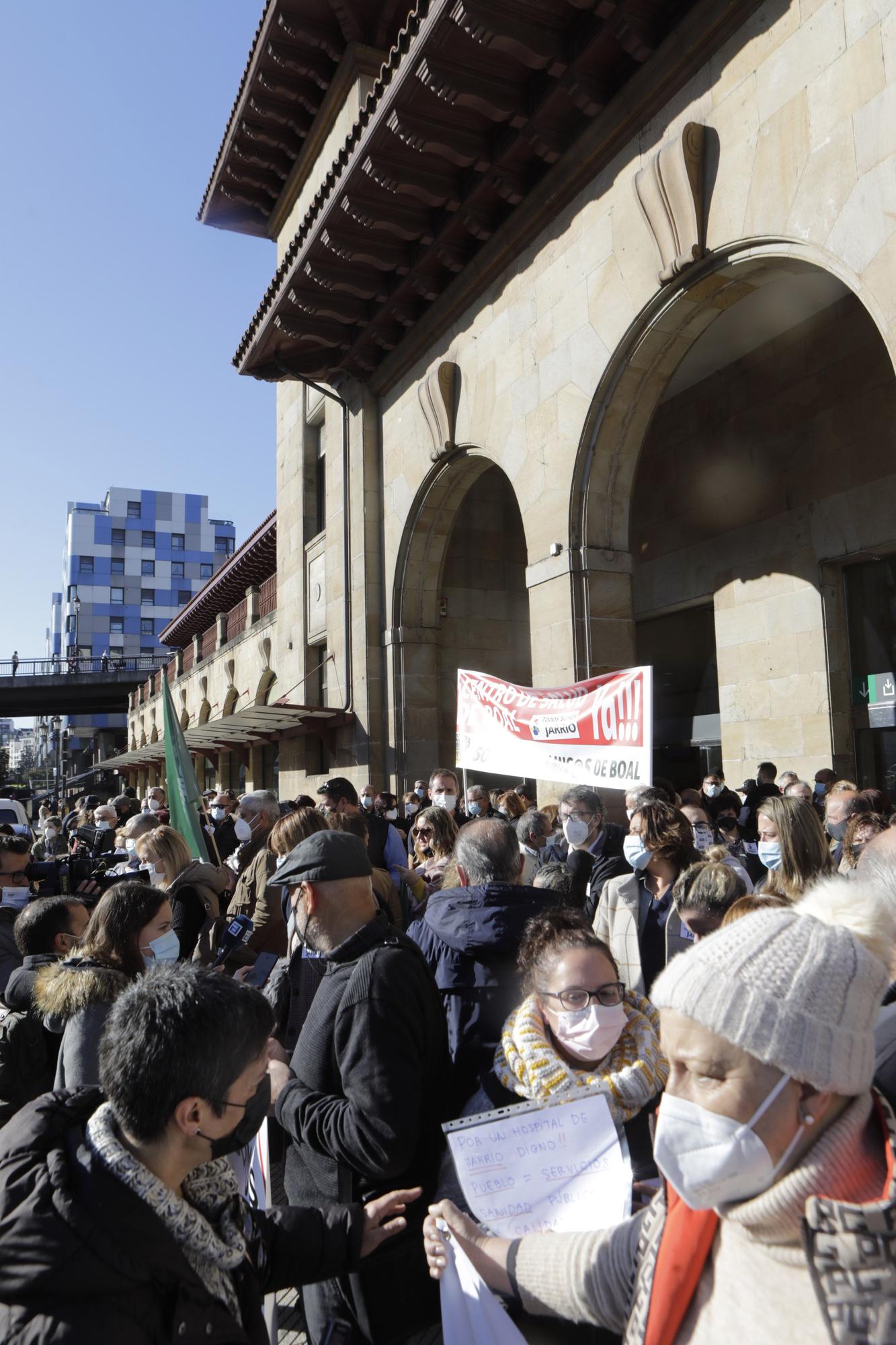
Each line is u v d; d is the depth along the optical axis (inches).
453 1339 68.0
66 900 137.0
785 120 256.8
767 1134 44.2
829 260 243.9
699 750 480.1
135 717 1769.2
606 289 333.1
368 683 526.3
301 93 558.6
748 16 271.4
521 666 579.5
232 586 964.0
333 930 96.5
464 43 328.8
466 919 102.5
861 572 392.5
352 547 553.9
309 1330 99.0
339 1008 90.4
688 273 295.1
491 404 411.2
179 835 201.8
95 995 102.3
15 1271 54.7
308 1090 93.4
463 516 577.6
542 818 225.3
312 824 165.3
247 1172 96.9
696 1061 45.9
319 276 458.0
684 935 141.6
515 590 587.8
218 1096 62.1
